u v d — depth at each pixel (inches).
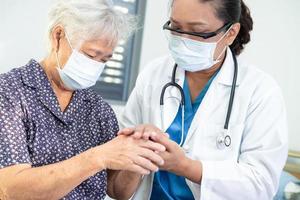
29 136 43.4
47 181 39.2
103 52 44.8
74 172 39.6
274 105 52.1
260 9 88.4
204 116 53.8
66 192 40.8
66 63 44.9
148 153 41.5
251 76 54.8
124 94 95.7
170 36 50.6
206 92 55.2
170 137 54.8
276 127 51.0
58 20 44.3
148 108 57.7
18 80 43.9
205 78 55.9
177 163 47.1
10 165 39.9
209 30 47.7
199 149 52.7
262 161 50.6
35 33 83.6
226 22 48.6
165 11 88.8
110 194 56.1
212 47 49.4
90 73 45.7
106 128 51.2
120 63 94.7
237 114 52.6
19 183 39.3
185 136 54.1
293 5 88.6
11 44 83.2
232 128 52.1
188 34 48.0
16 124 41.6
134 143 42.4
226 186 49.6
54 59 45.8
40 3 83.0
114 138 47.0
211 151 52.4
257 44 89.0
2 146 40.1
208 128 53.2
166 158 45.4
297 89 90.5
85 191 48.8
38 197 40.1
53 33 45.0
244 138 52.6
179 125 55.2
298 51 89.7
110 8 44.3
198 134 53.2
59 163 40.5
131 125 60.2
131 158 40.8
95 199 50.0
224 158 51.8
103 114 51.3
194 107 55.7
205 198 50.3
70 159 40.8
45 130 44.5
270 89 53.1
